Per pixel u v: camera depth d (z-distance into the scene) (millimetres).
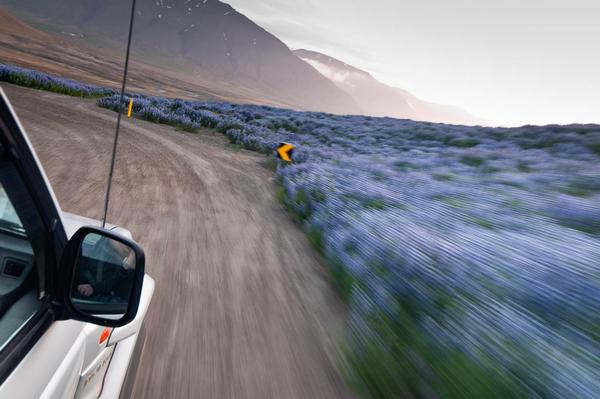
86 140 15164
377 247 6984
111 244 2451
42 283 1513
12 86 26656
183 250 7324
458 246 6707
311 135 36125
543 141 29219
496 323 4402
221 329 4984
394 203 10492
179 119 27562
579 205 9391
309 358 4723
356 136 36000
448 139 34781
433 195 11500
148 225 8211
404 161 19266
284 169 15898
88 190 9531
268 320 5438
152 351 4273
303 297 6371
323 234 8734
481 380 3727
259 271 7113
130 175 11766
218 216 9898
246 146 24062
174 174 13258
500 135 34250
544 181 14133
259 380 4172
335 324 5621
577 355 3785
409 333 4668
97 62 156250
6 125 1216
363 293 5871
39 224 1436
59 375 1516
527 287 5117
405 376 4227
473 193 11570
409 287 5562
